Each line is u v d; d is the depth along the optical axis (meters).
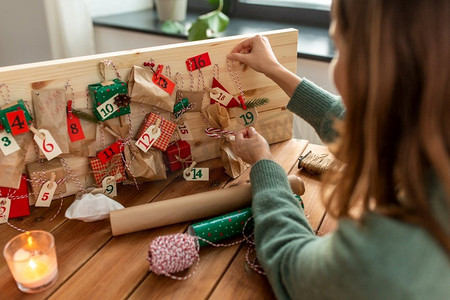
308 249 0.57
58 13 1.86
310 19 1.93
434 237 0.44
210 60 0.99
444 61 0.43
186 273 0.73
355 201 0.53
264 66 0.99
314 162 1.03
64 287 0.70
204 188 0.98
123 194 0.95
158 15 2.02
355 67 0.48
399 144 0.47
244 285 0.71
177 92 0.98
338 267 0.48
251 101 1.08
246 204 0.89
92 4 2.04
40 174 0.88
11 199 0.86
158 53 0.92
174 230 0.85
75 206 0.86
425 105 0.44
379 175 0.49
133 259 0.76
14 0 2.12
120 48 2.06
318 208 0.91
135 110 0.95
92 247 0.79
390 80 0.45
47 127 0.84
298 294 0.57
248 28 1.89
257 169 0.81
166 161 1.03
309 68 1.64
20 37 2.24
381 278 0.45
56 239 0.81
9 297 0.68
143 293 0.69
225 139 1.03
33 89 0.82
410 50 0.44
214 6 1.96
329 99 0.96
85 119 0.89
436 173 0.46
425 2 0.43
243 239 0.82
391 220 0.46
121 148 0.93
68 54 1.93
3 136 0.81
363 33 0.47
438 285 0.46
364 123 0.50
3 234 0.83
